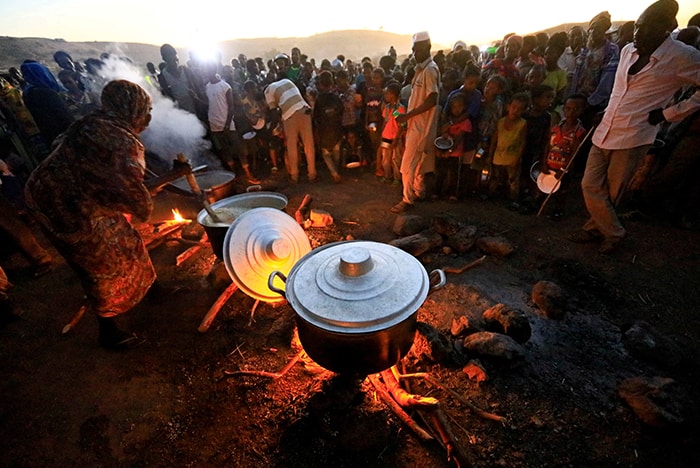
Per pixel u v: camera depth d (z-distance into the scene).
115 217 2.39
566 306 2.80
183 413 2.26
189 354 2.67
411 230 3.90
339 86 5.88
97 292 2.41
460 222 4.20
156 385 2.46
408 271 1.96
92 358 2.70
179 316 3.02
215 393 2.36
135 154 2.20
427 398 1.94
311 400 2.03
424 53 3.77
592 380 2.27
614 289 3.03
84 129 2.05
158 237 3.99
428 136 4.05
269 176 6.14
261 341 2.74
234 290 3.02
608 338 2.58
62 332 2.90
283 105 5.14
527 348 2.50
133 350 2.73
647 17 2.60
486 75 5.42
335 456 1.93
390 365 1.92
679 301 2.88
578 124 3.75
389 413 2.11
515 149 4.34
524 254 3.57
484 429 2.02
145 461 2.03
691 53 2.58
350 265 1.82
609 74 4.59
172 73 6.02
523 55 5.63
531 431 2.00
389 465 1.89
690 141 3.59
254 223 2.74
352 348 1.76
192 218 4.68
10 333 2.99
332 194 5.25
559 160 3.86
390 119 4.98
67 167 2.06
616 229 3.37
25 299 3.39
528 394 2.19
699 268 3.22
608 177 3.24
